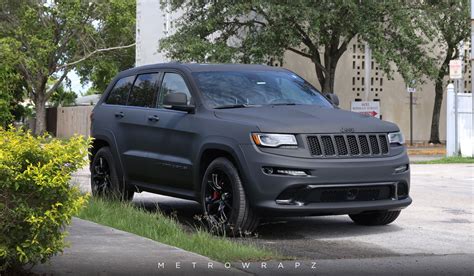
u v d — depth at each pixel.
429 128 33.97
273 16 24.02
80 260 5.84
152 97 9.25
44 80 43.88
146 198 11.49
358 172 7.51
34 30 42.59
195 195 8.22
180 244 6.83
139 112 9.28
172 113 8.66
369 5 24.73
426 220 9.26
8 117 13.91
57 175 4.81
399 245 7.41
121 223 7.93
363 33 24.52
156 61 36.72
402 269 6.14
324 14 23.61
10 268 5.20
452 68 22.42
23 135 5.27
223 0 25.14
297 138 7.41
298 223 8.95
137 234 7.35
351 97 31.80
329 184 7.35
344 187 7.44
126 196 9.75
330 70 27.89
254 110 8.02
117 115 9.70
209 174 7.86
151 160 8.86
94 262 5.78
